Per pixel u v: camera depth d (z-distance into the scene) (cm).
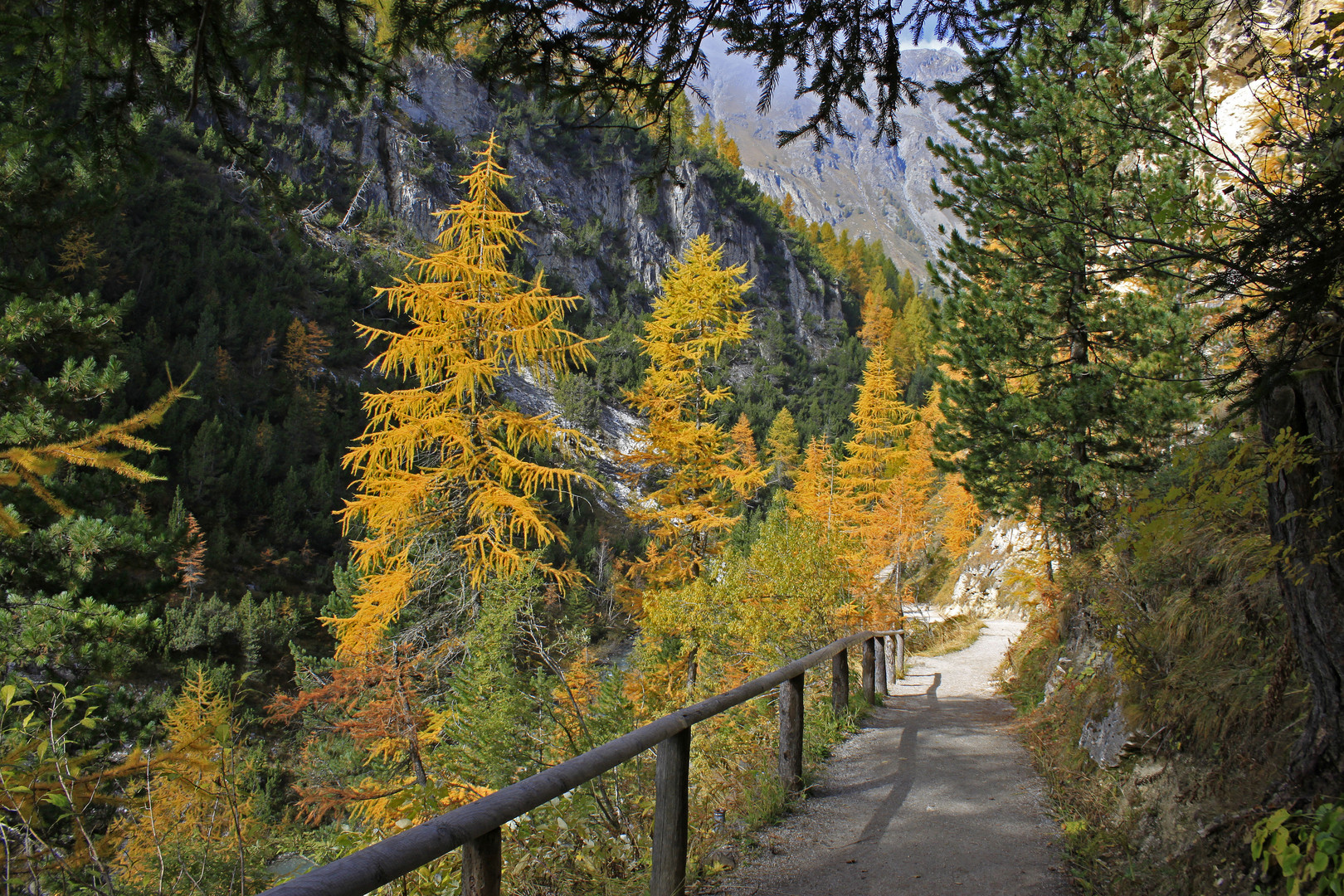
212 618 3177
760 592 1116
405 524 1163
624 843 480
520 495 1215
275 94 302
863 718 812
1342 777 255
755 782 514
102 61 267
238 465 4606
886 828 445
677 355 1684
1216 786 343
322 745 1659
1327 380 251
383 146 10694
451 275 1196
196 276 6775
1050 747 630
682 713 352
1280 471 266
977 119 833
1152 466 883
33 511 794
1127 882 338
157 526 927
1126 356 912
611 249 13275
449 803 539
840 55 289
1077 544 966
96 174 304
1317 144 236
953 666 1684
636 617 1670
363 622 1102
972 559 2759
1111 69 550
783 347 11725
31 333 808
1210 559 442
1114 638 533
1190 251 251
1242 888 269
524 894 443
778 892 355
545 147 12775
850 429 8575
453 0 264
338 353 7106
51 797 261
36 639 777
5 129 274
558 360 1246
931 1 268
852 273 16550
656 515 1641
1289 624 306
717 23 275
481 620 840
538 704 651
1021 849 409
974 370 1027
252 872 504
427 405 1166
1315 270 211
